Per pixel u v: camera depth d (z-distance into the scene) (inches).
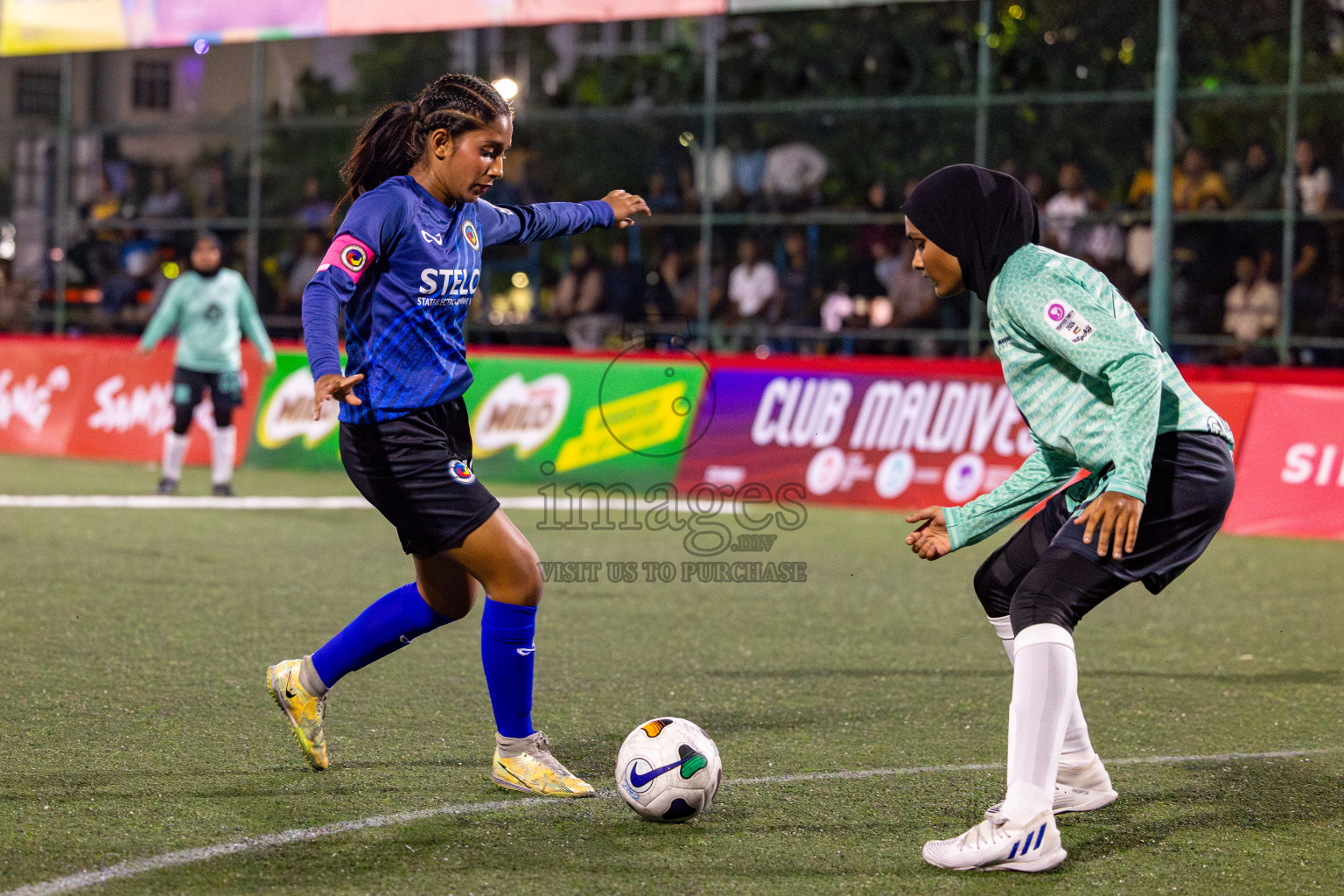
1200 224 1856.5
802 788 577.0
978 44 2021.4
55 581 1035.3
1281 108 1850.4
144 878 458.0
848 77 2101.4
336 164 2310.5
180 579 1061.1
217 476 1589.6
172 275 2331.4
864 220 1950.1
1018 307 478.9
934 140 2052.2
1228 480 498.9
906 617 982.4
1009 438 1526.8
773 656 844.6
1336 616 1006.4
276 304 2230.6
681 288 2091.5
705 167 2028.8
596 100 2225.6
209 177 2368.4
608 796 563.2
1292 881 475.8
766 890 460.8
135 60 2427.4
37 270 2406.5
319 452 1833.2
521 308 2197.3
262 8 1955.0
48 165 2431.1
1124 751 645.3
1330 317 1788.9
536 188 2215.8
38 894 440.5
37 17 2063.2
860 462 1593.3
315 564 1150.3
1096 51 1956.2
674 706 719.1
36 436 1998.0
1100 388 483.5
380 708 697.0
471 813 536.4
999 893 461.4
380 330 541.3
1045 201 1975.9
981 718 701.9
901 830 525.0
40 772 574.2
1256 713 720.3
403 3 1889.8
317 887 454.3
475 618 938.7
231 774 580.4
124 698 702.5
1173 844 512.4
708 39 2127.2
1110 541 486.0
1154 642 911.7
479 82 550.9
